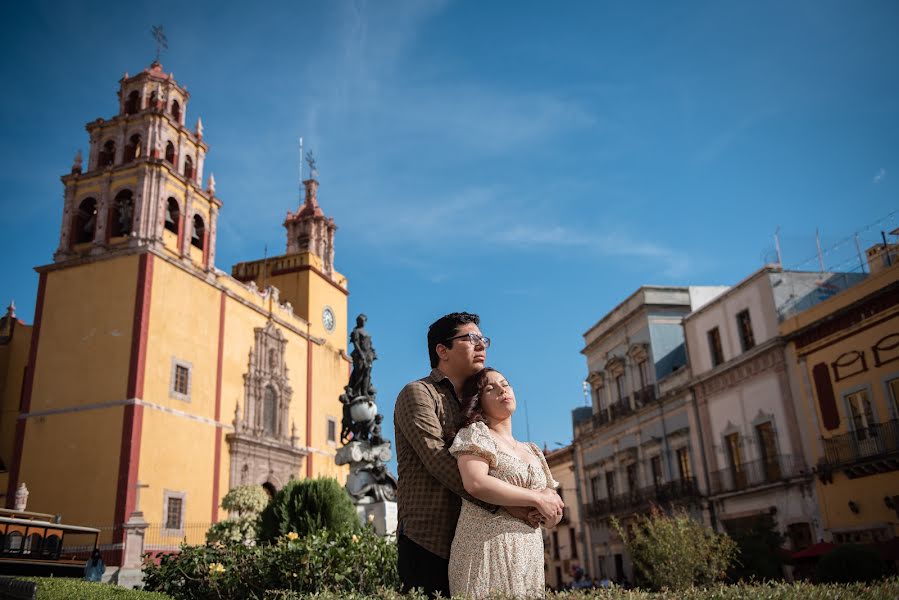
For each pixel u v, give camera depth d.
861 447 23.27
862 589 2.68
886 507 22.11
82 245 34.31
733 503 29.25
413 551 3.27
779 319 27.30
